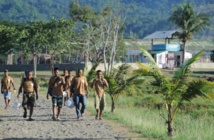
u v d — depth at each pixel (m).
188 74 35.06
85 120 45.75
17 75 165.00
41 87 101.81
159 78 35.41
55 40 147.88
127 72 55.84
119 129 39.62
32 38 146.88
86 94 47.12
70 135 36.31
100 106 46.53
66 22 148.88
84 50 152.12
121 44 165.12
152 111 62.06
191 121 51.97
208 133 37.41
